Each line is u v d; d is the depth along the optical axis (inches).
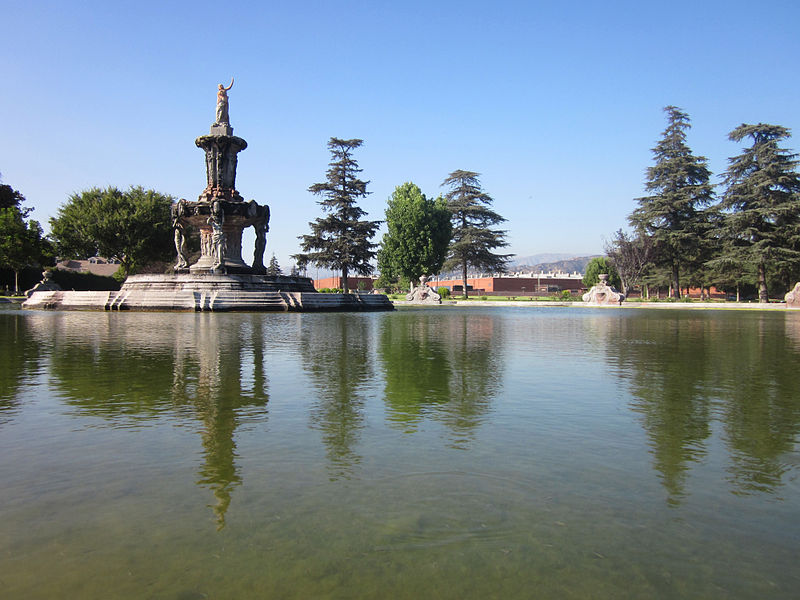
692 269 2657.5
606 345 453.4
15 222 2075.5
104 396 223.0
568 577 84.9
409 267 2517.2
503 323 798.5
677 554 92.4
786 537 99.2
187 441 158.2
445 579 84.2
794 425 178.4
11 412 194.5
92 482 125.3
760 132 2249.0
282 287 1249.4
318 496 116.5
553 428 173.9
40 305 1194.6
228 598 78.9
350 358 349.7
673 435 165.9
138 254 2383.1
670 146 2428.6
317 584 82.7
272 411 196.9
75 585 83.0
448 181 2977.4
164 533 99.7
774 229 2150.6
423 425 177.3
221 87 1296.8
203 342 450.9
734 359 357.1
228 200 1272.1
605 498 116.3
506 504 112.6
